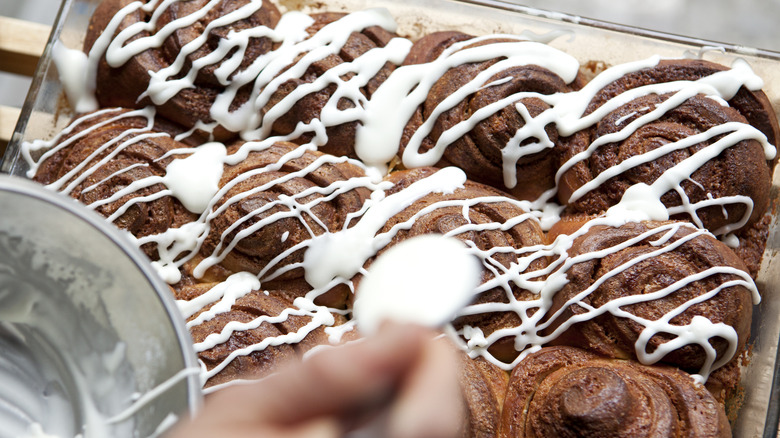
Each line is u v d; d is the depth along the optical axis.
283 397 0.36
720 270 0.55
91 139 0.58
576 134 0.58
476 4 0.62
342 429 0.36
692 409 0.53
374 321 0.42
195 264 0.58
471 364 0.55
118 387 0.47
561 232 0.58
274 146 0.59
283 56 0.59
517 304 0.56
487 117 0.58
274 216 0.56
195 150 0.59
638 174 0.57
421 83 0.59
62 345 0.48
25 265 0.47
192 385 0.45
